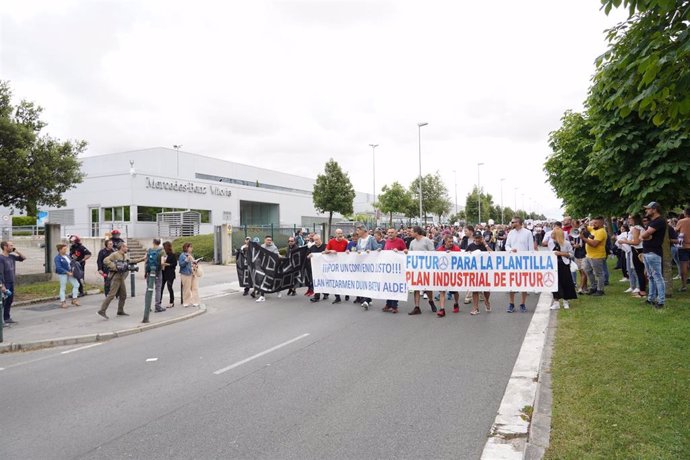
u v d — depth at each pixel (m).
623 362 5.46
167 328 9.79
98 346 8.38
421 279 10.16
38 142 15.81
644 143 9.41
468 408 4.68
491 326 8.54
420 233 10.70
